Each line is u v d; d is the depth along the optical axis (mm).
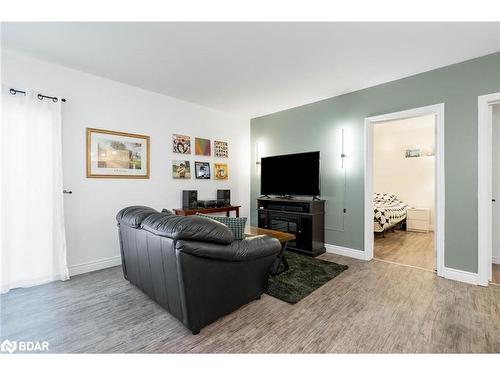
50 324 1883
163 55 2572
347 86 3402
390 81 3211
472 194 2613
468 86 2633
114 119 3264
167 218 1807
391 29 2109
